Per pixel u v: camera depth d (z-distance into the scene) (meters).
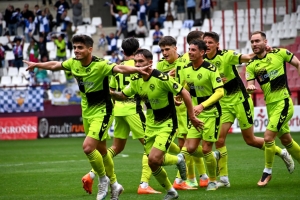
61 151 25.25
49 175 16.78
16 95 35.06
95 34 43.22
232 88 13.98
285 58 13.59
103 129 11.45
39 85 34.91
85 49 11.25
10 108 35.19
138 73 11.08
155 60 37.62
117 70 11.16
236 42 37.50
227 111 13.97
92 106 11.60
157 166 11.15
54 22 42.34
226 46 38.69
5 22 44.81
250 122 14.14
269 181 13.97
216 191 12.80
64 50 38.56
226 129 13.84
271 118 13.45
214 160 12.93
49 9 46.69
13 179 16.00
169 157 11.73
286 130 13.65
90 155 11.26
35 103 34.91
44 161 21.12
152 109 11.38
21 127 34.34
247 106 14.09
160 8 42.31
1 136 34.56
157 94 11.16
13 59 41.81
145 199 12.02
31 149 26.77
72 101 34.66
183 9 40.75
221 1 41.56
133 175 16.34
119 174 16.62
